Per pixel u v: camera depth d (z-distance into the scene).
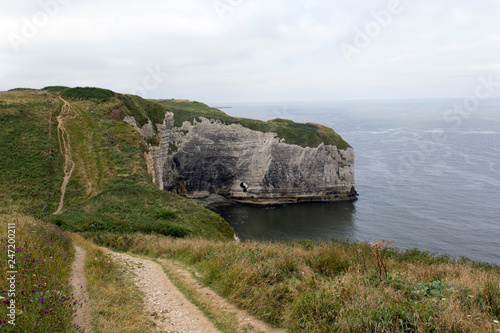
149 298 9.80
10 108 44.38
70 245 13.73
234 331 7.56
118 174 39.22
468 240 51.53
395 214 65.94
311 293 8.30
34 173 34.81
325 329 6.87
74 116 48.12
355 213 68.44
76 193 34.47
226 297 9.71
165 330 7.57
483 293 7.85
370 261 11.55
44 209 30.03
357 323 6.61
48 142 40.34
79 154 41.16
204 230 31.75
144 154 47.38
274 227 61.84
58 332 6.04
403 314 6.69
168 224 29.36
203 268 12.98
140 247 19.86
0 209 27.77
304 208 75.94
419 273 10.62
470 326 6.30
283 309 8.24
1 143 37.44
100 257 12.88
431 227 57.69
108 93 57.22
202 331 7.60
